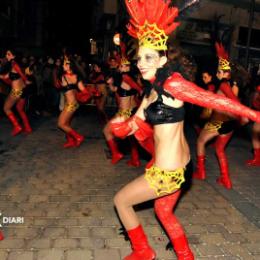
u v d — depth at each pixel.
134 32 2.62
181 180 2.57
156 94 2.53
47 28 26.83
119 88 5.54
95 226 3.61
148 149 2.97
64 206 4.09
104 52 18.58
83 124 9.44
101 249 3.17
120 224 3.68
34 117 10.16
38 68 11.30
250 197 4.70
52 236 3.36
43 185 4.75
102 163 5.93
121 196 2.66
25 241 3.24
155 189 2.55
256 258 3.17
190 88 2.34
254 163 6.33
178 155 2.56
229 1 13.06
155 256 3.03
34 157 6.08
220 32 13.18
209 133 5.05
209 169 5.91
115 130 2.92
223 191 4.86
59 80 6.58
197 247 3.31
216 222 3.87
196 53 12.86
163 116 2.46
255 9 13.44
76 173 5.34
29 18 26.14
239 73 7.42
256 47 13.70
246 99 7.70
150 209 4.11
